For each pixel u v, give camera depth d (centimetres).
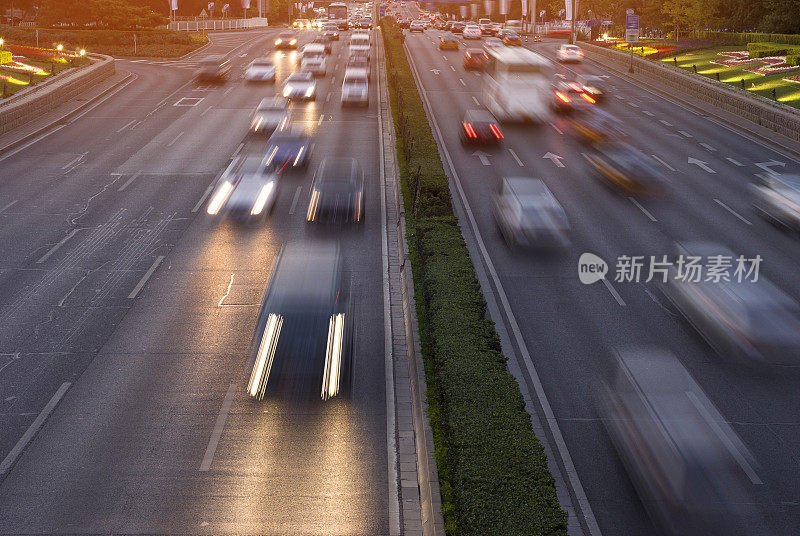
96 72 5647
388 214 2688
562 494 1202
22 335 1734
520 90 4244
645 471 1176
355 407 1459
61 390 1502
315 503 1184
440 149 3647
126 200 2811
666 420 1197
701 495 1111
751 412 1426
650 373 1322
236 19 13112
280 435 1362
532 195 2397
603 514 1156
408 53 7856
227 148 3694
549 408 1459
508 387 1288
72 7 8650
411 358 1625
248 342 1722
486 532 938
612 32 10919
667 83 5822
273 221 2592
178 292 1994
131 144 3769
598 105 4931
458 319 1556
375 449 1328
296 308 1602
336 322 1599
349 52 7806
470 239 2406
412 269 2091
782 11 7269
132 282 2055
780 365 1581
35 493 1196
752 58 6241
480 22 13662
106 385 1524
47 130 4100
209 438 1350
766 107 4175
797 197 2462
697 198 2847
